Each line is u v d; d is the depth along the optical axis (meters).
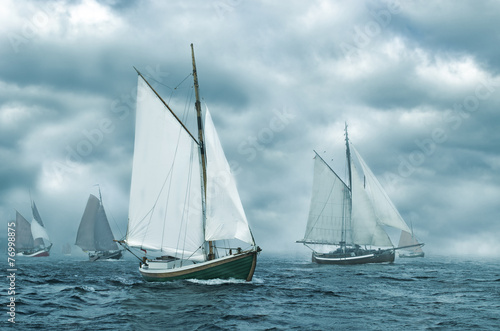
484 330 22.81
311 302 31.72
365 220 81.50
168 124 42.09
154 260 42.03
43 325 23.41
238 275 39.97
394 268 74.31
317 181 84.62
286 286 41.41
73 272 63.66
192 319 25.20
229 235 39.00
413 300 33.19
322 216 84.31
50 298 33.12
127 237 42.16
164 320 24.95
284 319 25.34
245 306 29.42
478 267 83.06
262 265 85.25
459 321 24.97
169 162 41.97
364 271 65.75
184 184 41.81
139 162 42.06
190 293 35.00
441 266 85.06
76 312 27.39
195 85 43.28
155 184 41.91
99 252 111.19
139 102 42.00
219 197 39.31
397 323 24.42
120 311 27.66
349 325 23.84
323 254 86.50
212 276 39.53
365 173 82.69
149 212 41.94
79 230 109.25
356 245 83.44
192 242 41.03
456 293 37.53
